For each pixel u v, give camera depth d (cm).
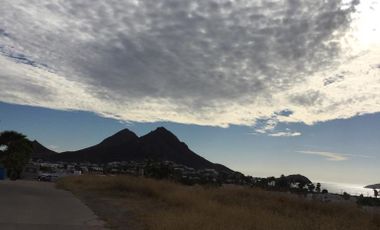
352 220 1811
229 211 1595
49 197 2355
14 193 2450
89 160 13412
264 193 2694
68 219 1495
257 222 1375
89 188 3200
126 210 1862
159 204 2153
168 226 1227
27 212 1600
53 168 9319
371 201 2775
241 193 2670
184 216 1340
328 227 1484
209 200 2155
